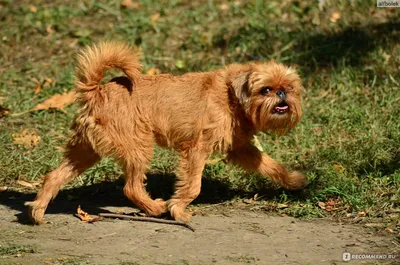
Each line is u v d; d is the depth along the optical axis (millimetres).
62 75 11125
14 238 6844
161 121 7328
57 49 11984
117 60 7234
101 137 7234
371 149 8703
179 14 12750
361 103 10094
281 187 8164
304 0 12836
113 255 6340
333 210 7582
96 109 7246
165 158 8938
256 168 7828
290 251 6430
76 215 7574
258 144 8930
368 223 7188
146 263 6117
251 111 7234
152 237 6852
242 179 8414
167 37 12031
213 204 7898
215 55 11445
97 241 6750
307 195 7891
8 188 8484
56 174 7410
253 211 7648
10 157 9039
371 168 8305
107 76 10961
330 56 11102
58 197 8266
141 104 7316
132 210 7746
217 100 7258
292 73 7348
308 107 10047
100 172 8703
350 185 7906
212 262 6145
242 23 12289
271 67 7281
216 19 12523
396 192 7711
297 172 7922
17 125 9922
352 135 9336
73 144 7430
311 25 11945
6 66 11594
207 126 7234
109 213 7559
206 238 6805
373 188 7871
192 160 7312
